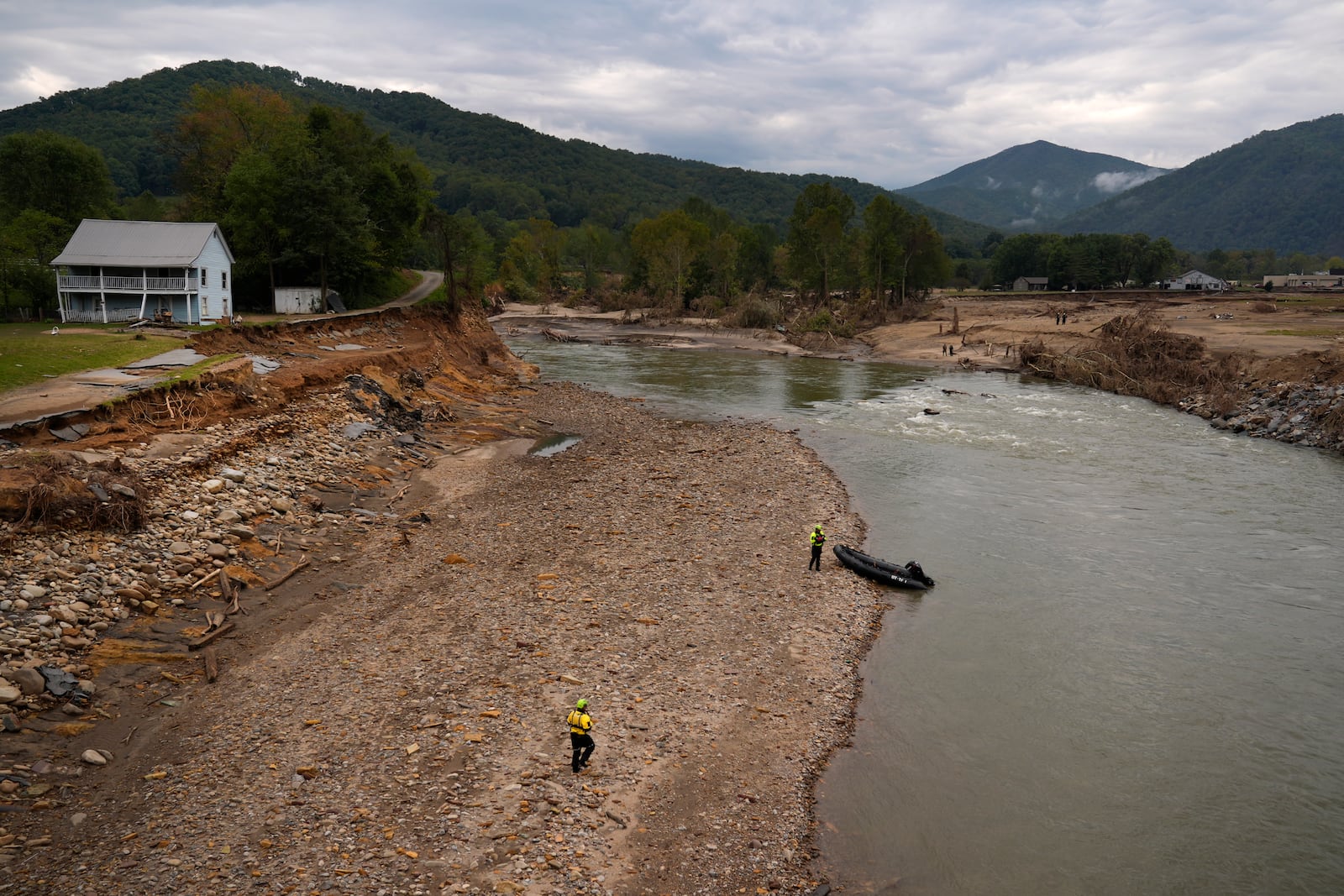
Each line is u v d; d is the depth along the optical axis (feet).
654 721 59.82
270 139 263.90
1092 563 95.14
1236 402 182.70
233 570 77.25
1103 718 63.31
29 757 49.62
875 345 345.10
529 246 622.54
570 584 83.87
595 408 192.34
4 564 63.00
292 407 125.29
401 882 42.60
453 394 187.21
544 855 45.42
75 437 88.38
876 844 49.06
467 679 63.57
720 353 331.77
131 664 60.75
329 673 63.36
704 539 99.60
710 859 46.80
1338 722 62.90
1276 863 48.01
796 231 460.14
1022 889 45.73
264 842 44.70
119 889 40.81
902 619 80.33
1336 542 101.40
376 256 267.18
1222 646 75.10
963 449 151.53
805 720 61.87
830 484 125.90
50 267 187.42
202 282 183.32
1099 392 226.17
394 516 102.53
